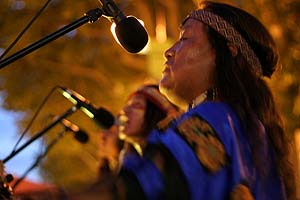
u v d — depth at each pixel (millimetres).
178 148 2076
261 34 2570
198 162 2078
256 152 2332
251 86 2508
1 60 2869
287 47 9773
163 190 1966
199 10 2570
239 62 2504
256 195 2307
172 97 2547
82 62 12062
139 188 1937
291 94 9352
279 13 9883
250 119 2391
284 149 2570
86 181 1876
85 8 10867
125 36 2945
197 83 2496
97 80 12109
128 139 4383
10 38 10828
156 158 2014
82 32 11531
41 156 4750
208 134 2184
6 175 2934
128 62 11727
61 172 12883
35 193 1882
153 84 4406
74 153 11656
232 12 2551
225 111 2311
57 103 11852
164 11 11367
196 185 2047
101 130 4844
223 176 2131
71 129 4930
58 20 10992
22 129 11773
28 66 11852
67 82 12117
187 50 2508
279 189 2457
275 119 2584
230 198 2152
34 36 10945
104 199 1844
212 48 2504
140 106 4363
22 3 11000
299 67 9617
